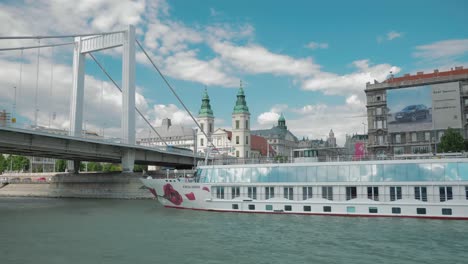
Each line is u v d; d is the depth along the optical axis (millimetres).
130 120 78062
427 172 35000
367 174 36688
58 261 22750
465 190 33875
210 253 24156
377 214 36094
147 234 30656
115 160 85375
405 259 22406
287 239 27594
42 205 61812
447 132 75250
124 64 79000
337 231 29969
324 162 38156
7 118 63844
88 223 37969
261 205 39969
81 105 81688
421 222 33125
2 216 45125
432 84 85312
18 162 128750
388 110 88875
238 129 161625
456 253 23500
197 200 43125
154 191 46906
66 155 72375
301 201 38469
